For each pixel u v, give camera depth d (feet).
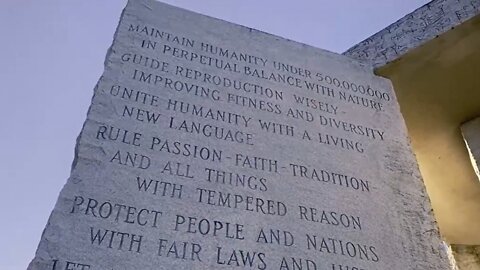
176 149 14.11
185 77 16.56
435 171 26.48
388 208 14.99
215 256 11.82
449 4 22.35
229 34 19.27
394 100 19.72
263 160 14.87
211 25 19.26
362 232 13.93
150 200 12.55
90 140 13.37
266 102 16.98
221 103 16.21
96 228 11.53
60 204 11.75
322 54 20.70
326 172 15.34
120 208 12.12
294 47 20.27
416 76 22.56
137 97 15.14
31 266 10.48
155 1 19.01
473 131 23.79
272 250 12.45
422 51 21.85
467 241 29.99
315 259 12.66
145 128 14.33
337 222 13.92
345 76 20.04
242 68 17.99
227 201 13.25
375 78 20.65
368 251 13.48
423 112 23.95
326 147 16.21
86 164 12.80
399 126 18.43
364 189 15.29
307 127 16.69
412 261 13.73
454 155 25.63
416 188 16.05
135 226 11.86
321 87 18.79
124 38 16.88
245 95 16.90
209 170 13.91
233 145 14.97
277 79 18.21
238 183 13.87
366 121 18.02
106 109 14.37
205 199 13.08
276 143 15.61
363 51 23.15
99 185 12.44
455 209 28.27
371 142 17.17
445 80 22.80
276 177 14.49
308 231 13.32
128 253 11.28
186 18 19.01
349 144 16.72
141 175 13.06
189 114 15.34
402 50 22.04
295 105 17.39
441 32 21.53
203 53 17.87
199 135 14.82
